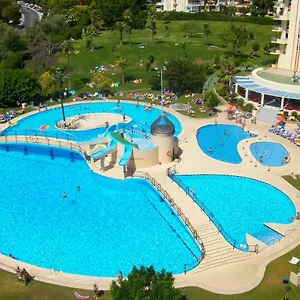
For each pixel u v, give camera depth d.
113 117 86.81
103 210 54.25
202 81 99.69
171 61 99.56
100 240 47.91
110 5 171.62
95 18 163.75
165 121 63.12
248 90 90.75
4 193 58.91
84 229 50.12
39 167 67.31
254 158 66.00
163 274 31.80
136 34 157.88
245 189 57.16
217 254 43.34
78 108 92.62
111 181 60.09
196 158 65.94
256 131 77.00
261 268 40.38
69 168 66.69
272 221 50.09
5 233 49.56
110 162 65.38
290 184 57.53
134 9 177.38
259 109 85.44
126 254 45.44
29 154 72.62
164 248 46.25
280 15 102.06
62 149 70.69
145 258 44.75
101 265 43.78
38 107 92.00
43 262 44.38
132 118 86.19
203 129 78.81
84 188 60.06
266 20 166.62
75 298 36.62
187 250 45.75
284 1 99.81
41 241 47.97
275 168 62.44
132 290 30.11
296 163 64.12
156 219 51.78
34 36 136.38
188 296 36.69
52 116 88.06
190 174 60.75
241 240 46.44
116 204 55.66
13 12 194.50
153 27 143.38
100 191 59.09
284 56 103.62
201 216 50.16
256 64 115.19
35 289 37.84
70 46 112.12
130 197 57.34
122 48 134.50
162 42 141.38
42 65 119.38
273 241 45.59
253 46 124.38
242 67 110.50
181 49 131.38
